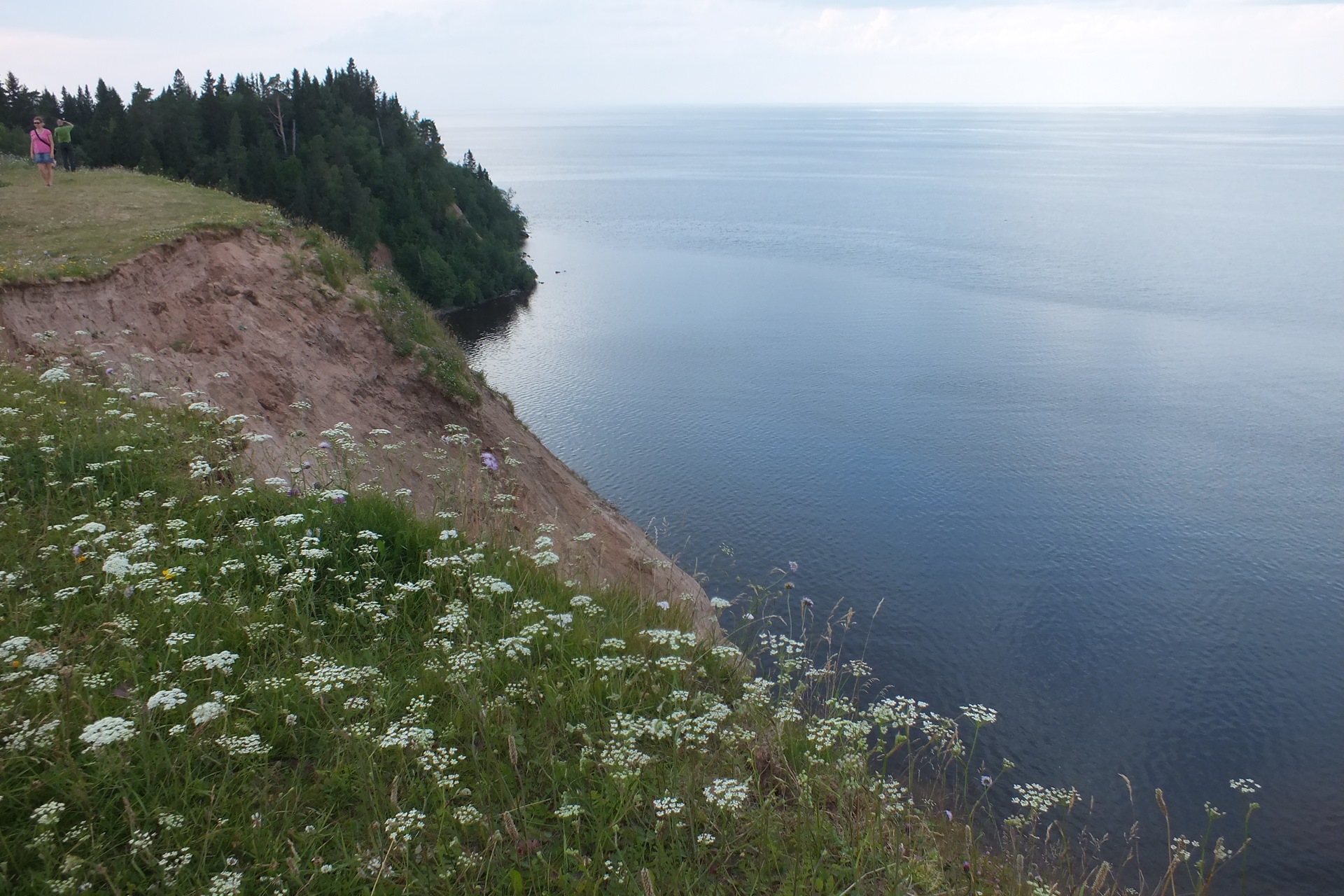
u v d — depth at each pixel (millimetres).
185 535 7160
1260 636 27516
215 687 5469
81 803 4336
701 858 4742
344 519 7668
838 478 40688
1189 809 19406
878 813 5160
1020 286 96750
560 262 113812
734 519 35438
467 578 7164
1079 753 21422
